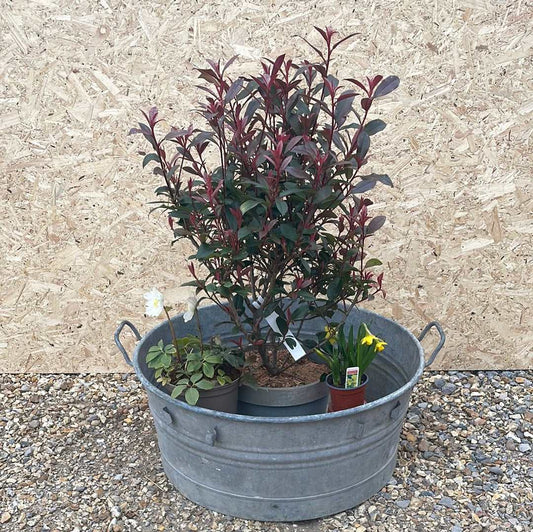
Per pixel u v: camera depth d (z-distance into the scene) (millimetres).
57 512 2475
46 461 2768
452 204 3211
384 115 3123
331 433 2197
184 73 3104
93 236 3291
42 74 3135
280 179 2342
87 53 3105
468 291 3307
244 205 2166
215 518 2428
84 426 3004
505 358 3387
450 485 2598
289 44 3078
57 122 3178
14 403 3182
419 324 3346
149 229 3264
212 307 2879
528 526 2381
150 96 3135
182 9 3053
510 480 2623
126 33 3082
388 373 2795
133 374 3430
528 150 3150
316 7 3035
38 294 3365
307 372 2713
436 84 3100
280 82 2262
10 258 3328
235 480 2328
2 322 3396
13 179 3244
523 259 3264
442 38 3061
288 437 2178
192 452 2363
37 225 3289
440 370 3406
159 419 2404
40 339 3416
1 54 3117
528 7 3027
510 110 3119
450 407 3111
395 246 3252
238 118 2262
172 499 2527
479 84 3100
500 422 2994
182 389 2350
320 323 2945
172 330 2545
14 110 3172
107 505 2504
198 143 2268
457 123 3135
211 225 2416
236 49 3088
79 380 3385
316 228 2312
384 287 3297
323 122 3082
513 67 3082
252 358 2699
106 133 3178
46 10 3072
